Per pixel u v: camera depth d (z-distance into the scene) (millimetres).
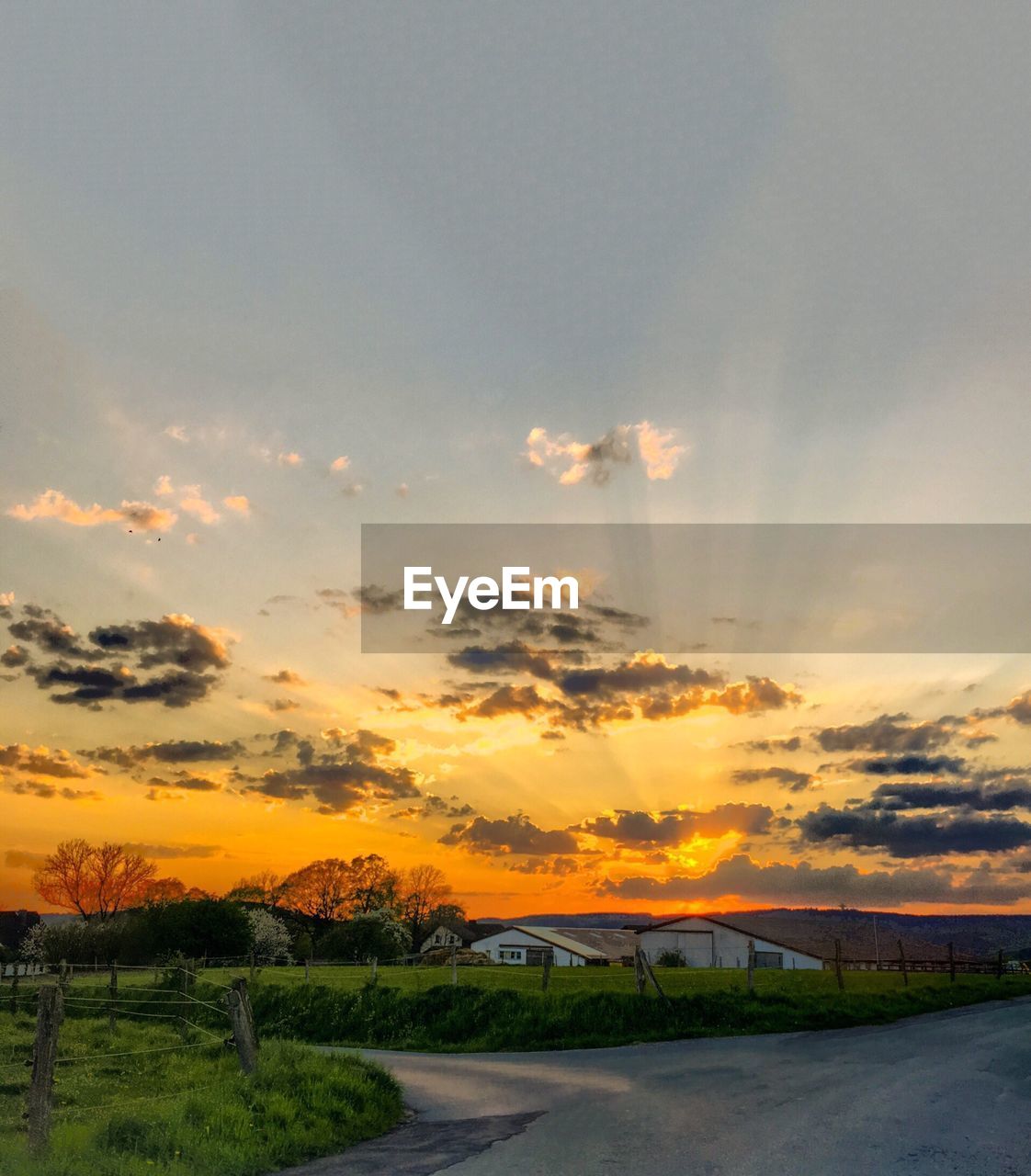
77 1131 12680
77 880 95125
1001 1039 24891
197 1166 11570
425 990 34031
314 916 121125
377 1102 16047
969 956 66125
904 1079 18078
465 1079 20812
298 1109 14438
